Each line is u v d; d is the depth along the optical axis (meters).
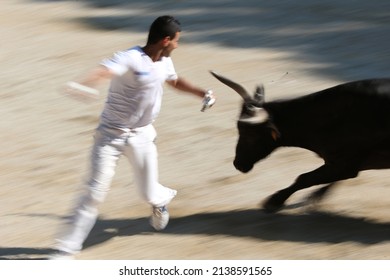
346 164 9.64
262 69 16.22
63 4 22.06
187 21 19.95
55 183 11.45
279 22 19.62
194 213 10.35
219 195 10.90
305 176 9.84
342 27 18.97
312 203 10.19
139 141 8.84
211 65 16.61
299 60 16.72
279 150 12.41
